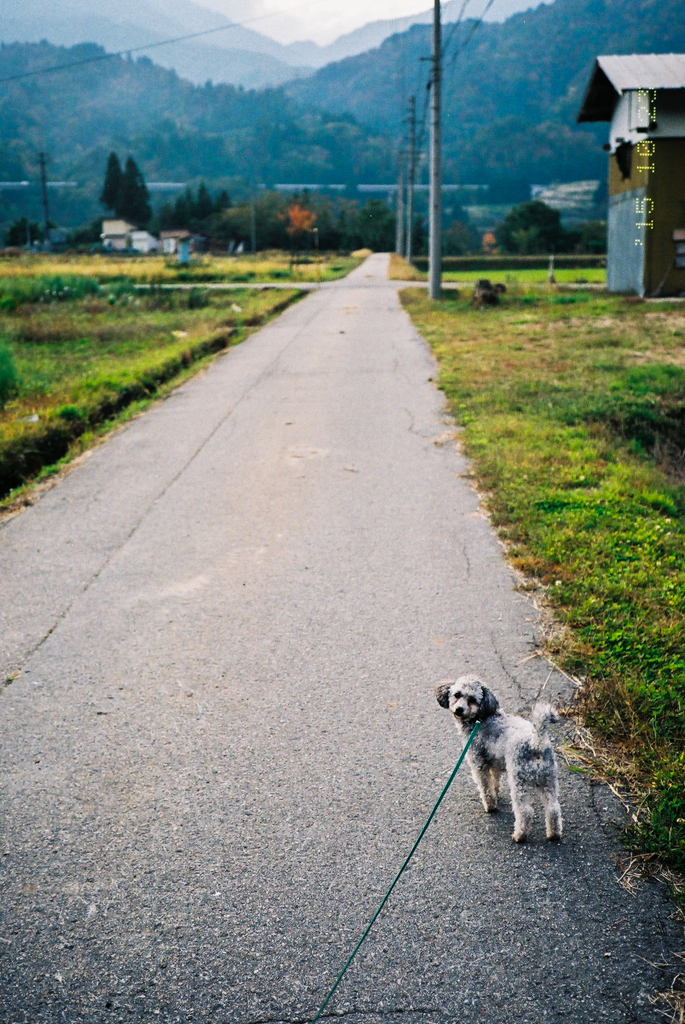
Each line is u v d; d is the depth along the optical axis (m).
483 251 120.94
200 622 6.67
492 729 5.08
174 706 5.94
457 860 4.84
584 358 13.17
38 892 4.74
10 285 26.81
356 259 67.00
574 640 6.20
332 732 5.72
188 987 4.12
